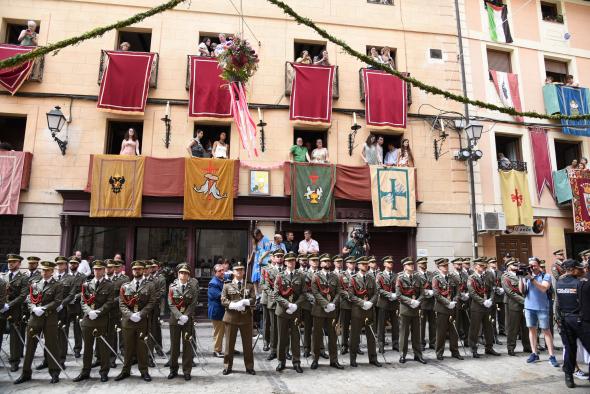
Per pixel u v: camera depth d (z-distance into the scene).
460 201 14.88
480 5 16.69
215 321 9.16
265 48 14.67
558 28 17.56
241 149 13.91
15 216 12.84
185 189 12.78
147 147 13.45
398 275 9.20
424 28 15.93
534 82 16.75
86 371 7.44
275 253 8.71
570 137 16.59
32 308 7.31
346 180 13.85
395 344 9.75
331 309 8.13
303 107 14.09
